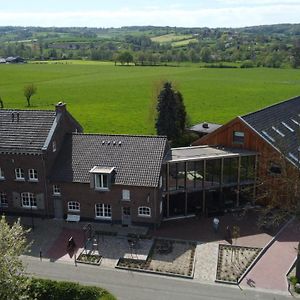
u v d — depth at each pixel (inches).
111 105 4953.3
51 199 2092.8
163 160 2027.6
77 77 7534.5
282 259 1750.7
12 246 1206.3
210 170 2127.2
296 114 2704.2
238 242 1878.7
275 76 7416.3
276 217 1851.6
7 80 7116.1
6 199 2156.7
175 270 1673.2
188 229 1998.0
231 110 4598.9
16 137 2113.7
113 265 1713.8
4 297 1143.0
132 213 2009.1
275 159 2081.7
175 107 3201.3
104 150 2107.5
